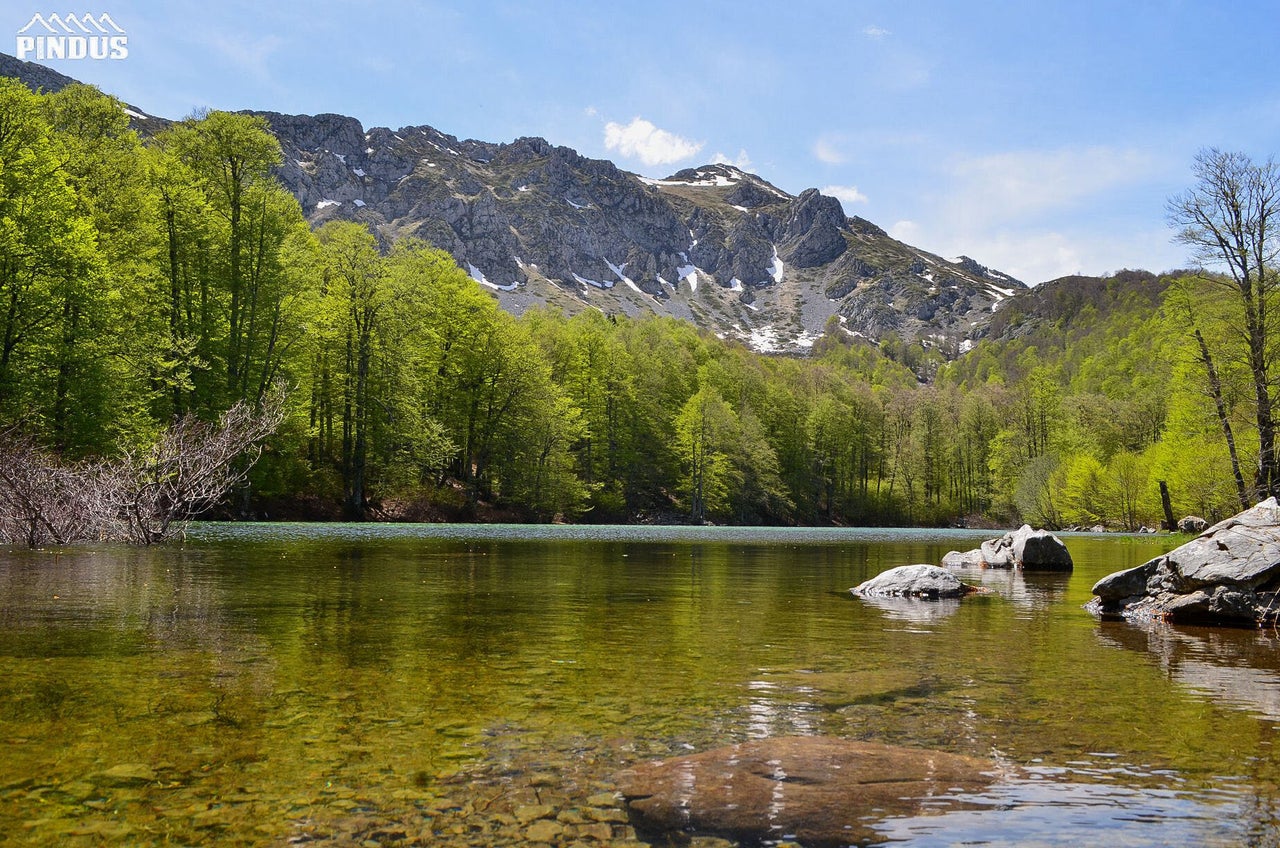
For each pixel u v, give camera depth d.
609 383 82.31
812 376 123.62
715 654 8.00
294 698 5.75
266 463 40.00
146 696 5.67
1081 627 10.79
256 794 3.89
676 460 86.06
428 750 4.63
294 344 42.28
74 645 7.50
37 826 3.46
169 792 3.89
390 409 49.00
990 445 95.81
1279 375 30.56
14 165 27.31
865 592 15.18
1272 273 29.77
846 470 106.44
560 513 66.75
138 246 34.94
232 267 38.81
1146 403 80.50
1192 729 5.35
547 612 11.04
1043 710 5.86
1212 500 38.91
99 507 21.34
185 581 13.21
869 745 4.85
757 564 23.59
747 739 4.98
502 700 5.88
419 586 13.90
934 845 3.40
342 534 31.73
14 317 26.75
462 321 58.97
